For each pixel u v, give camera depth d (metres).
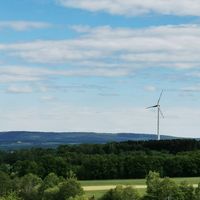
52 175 175.00
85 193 170.62
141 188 184.88
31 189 175.88
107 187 198.12
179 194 138.62
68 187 155.38
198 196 139.75
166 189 138.62
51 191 158.12
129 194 145.12
